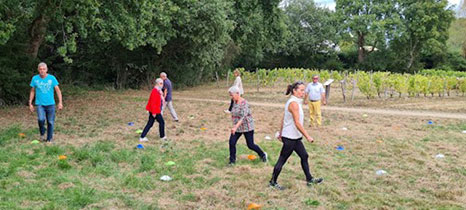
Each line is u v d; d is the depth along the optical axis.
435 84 22.48
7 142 9.14
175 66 29.61
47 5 14.08
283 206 5.64
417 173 7.44
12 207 5.18
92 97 20.53
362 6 53.12
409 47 54.22
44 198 5.59
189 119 13.84
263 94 24.89
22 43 16.03
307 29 56.75
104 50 25.81
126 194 5.98
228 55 38.22
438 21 51.34
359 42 56.41
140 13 16.70
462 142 10.33
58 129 11.10
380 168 7.80
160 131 10.07
